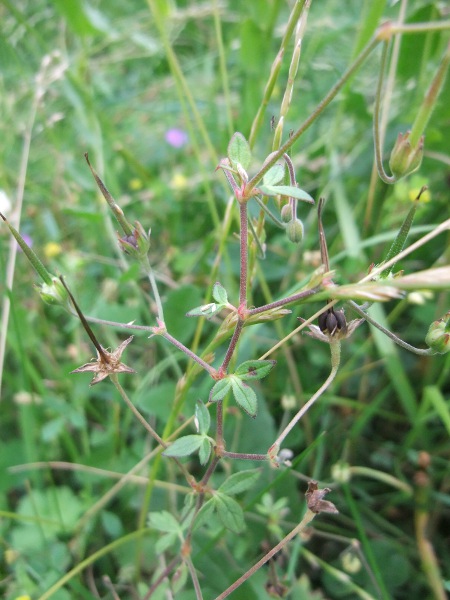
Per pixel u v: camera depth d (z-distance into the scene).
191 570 0.12
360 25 0.20
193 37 0.32
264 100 0.13
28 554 0.16
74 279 0.23
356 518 0.15
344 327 0.10
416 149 0.09
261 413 0.17
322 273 0.10
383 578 0.16
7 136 0.26
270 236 0.24
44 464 0.17
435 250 0.22
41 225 0.25
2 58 0.29
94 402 0.21
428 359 0.20
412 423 0.18
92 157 0.25
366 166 0.22
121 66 0.34
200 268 0.23
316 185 0.24
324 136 0.24
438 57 0.22
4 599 0.15
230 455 0.11
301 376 0.20
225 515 0.11
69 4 0.23
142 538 0.16
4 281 0.17
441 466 0.19
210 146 0.19
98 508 0.16
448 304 0.19
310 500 0.11
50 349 0.22
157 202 0.25
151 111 0.29
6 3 0.22
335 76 0.24
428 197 0.20
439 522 0.18
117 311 0.20
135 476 0.17
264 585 0.14
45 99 0.28
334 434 0.19
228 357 0.11
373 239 0.18
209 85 0.28
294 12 0.12
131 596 0.16
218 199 0.25
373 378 0.20
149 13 0.29
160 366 0.18
